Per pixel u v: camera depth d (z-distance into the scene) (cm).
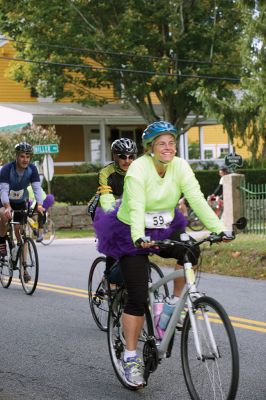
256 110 3306
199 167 4672
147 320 671
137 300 662
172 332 640
